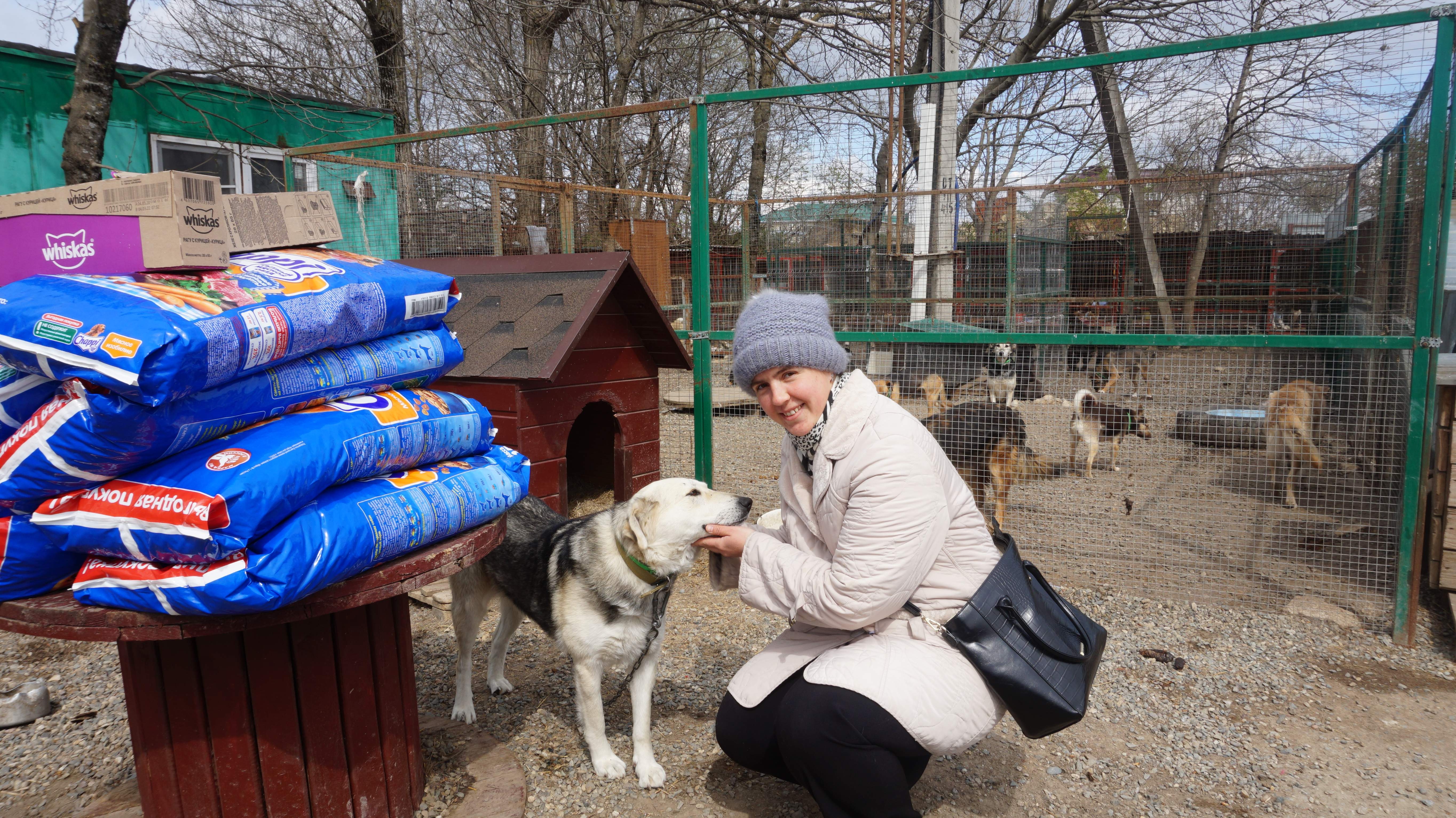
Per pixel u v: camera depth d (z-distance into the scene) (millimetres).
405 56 12891
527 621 4055
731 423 8773
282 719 1972
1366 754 2812
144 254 1683
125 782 2648
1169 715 3084
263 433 1730
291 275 1910
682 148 14547
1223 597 4211
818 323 2066
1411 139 3959
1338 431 5371
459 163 12219
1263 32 3600
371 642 2139
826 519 2113
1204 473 7012
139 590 1584
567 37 14398
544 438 4375
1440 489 3918
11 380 1655
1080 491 6508
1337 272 7359
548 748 2844
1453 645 3625
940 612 2072
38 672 3486
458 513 2064
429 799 2434
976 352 7055
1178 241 8969
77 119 6312
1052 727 2010
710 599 4281
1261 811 2504
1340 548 4730
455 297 2389
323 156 7340
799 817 2434
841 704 1928
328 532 1693
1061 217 9875
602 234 11406
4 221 1831
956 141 8945
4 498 1587
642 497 2453
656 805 2510
